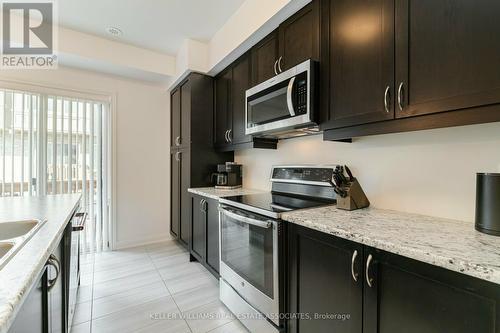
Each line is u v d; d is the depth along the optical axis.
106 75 2.96
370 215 1.31
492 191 0.93
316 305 1.19
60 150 2.70
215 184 2.87
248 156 2.74
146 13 2.18
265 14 1.79
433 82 0.99
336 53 1.39
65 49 2.39
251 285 1.57
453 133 1.20
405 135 1.39
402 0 1.09
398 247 0.84
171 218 3.38
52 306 0.96
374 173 1.54
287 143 2.22
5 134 2.42
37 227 1.00
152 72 2.90
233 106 2.47
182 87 2.99
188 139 2.80
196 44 2.67
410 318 0.84
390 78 1.13
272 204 1.64
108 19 2.26
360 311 0.99
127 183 3.12
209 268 2.29
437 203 1.26
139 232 3.21
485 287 0.67
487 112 0.85
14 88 2.44
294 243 1.31
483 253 0.75
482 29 0.86
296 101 1.55
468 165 1.15
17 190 2.46
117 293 2.04
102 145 2.99
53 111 2.65
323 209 1.47
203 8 2.12
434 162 1.27
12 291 0.50
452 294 0.74
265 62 1.98
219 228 1.99
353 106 1.30
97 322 1.66
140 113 3.20
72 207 1.49
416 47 1.04
